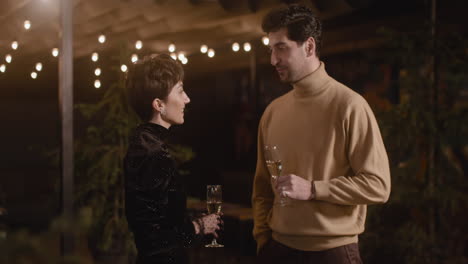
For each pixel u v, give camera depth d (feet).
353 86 21.03
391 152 12.07
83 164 12.80
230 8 12.85
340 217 6.24
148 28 15.97
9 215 21.53
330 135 6.27
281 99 7.06
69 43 9.28
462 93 14.26
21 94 28.30
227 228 16.65
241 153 29.96
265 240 7.07
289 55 6.33
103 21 15.31
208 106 31.73
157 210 5.81
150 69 6.19
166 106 6.31
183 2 13.12
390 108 12.28
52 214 12.94
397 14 17.72
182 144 31.37
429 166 12.14
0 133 28.32
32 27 14.80
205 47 16.05
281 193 5.98
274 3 12.21
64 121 9.27
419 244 11.63
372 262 11.96
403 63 12.43
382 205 11.78
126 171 5.94
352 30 20.22
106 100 12.87
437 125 12.03
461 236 12.64
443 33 12.87
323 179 6.25
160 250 5.75
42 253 3.98
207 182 30.19
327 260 6.23
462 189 12.34
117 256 12.33
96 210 12.32
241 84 30.50
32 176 27.50
